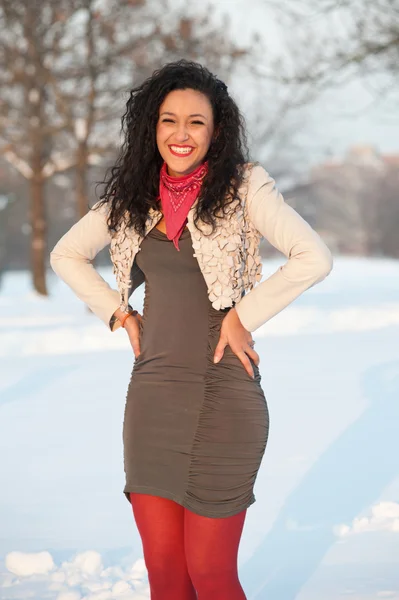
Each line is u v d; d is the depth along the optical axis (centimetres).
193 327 337
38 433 783
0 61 2352
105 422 822
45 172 2936
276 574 447
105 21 2203
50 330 1600
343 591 419
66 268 376
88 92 2323
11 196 5253
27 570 461
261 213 333
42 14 2300
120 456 696
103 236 372
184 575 343
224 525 329
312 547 483
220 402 331
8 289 4209
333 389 934
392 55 1728
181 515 340
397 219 10044
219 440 329
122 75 2286
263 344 1359
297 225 327
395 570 444
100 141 2456
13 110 2500
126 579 445
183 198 336
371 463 641
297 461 652
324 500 562
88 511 561
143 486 335
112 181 362
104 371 1142
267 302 326
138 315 363
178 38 2183
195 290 337
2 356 1352
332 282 3653
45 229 3033
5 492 605
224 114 342
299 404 855
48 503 579
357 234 11281
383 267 5647
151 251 343
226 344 332
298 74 1745
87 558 461
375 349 1260
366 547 480
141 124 345
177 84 341
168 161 339
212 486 328
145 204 345
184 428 331
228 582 333
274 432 743
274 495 576
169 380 335
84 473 648
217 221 333
